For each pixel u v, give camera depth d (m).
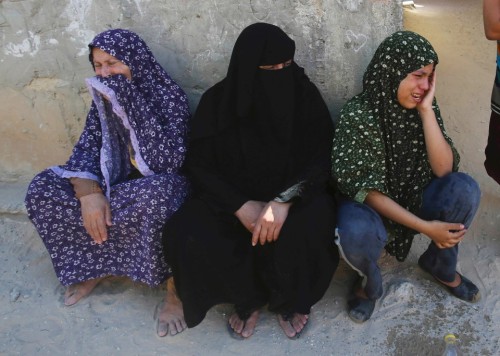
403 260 2.29
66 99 2.83
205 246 2.02
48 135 2.94
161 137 2.27
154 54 2.66
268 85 2.15
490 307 2.21
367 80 2.13
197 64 2.63
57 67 2.76
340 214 2.07
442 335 2.11
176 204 2.22
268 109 2.19
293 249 2.02
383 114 2.10
